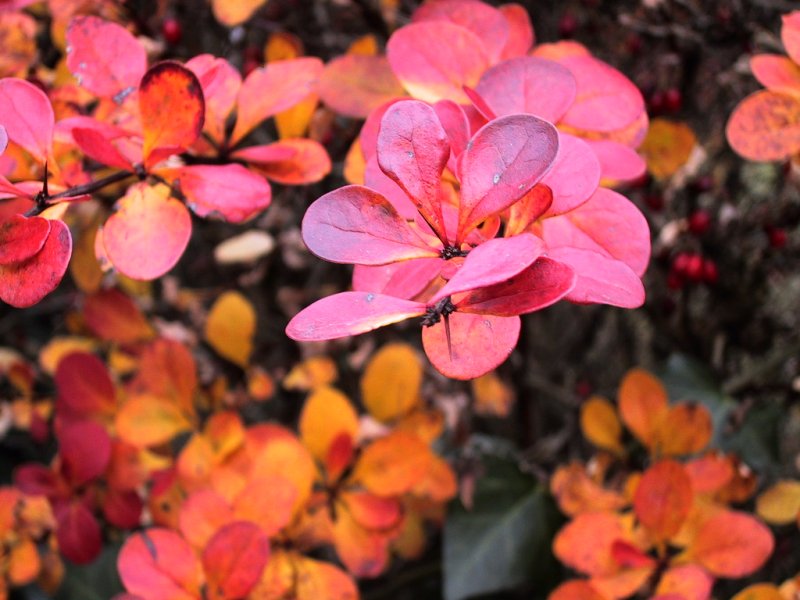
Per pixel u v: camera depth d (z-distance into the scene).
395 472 0.40
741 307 0.57
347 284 0.61
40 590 0.54
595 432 0.47
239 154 0.34
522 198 0.28
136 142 0.34
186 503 0.37
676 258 0.51
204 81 0.32
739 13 0.48
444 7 0.35
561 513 0.49
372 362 0.44
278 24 0.53
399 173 0.28
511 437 0.70
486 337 0.27
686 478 0.38
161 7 0.44
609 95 0.33
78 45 0.33
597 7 0.55
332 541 0.40
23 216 0.29
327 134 0.42
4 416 0.55
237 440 0.41
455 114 0.30
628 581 0.39
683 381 0.54
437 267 0.28
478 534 0.49
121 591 0.52
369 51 0.41
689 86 0.53
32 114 0.31
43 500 0.44
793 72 0.34
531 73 0.31
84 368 0.44
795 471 0.58
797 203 0.51
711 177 0.53
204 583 0.35
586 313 0.70
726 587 0.57
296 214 0.54
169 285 0.60
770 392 0.52
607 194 0.31
